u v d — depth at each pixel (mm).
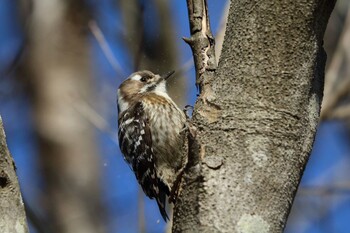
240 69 6816
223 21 10648
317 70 7141
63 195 18250
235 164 6594
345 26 12766
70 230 17734
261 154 6605
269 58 6758
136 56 13219
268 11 6793
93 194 18297
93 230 17672
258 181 6539
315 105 6992
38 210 18016
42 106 18766
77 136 18766
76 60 18781
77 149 18703
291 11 6746
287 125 6684
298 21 6734
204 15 8430
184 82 12961
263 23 6793
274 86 6734
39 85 18672
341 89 12234
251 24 6824
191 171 6629
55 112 18750
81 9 18516
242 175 6559
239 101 6758
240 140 6664
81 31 18656
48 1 18484
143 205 10898
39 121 18734
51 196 18281
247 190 6508
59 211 18031
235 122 6715
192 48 8336
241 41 6848
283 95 6727
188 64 12742
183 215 6625
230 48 6914
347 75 13195
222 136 6699
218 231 6406
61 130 18703
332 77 12320
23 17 18547
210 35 8320
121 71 13016
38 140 18734
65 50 18688
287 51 6746
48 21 18453
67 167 18547
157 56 14305
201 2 8453
